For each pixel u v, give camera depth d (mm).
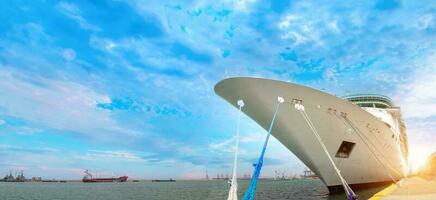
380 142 23016
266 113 17719
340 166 21312
